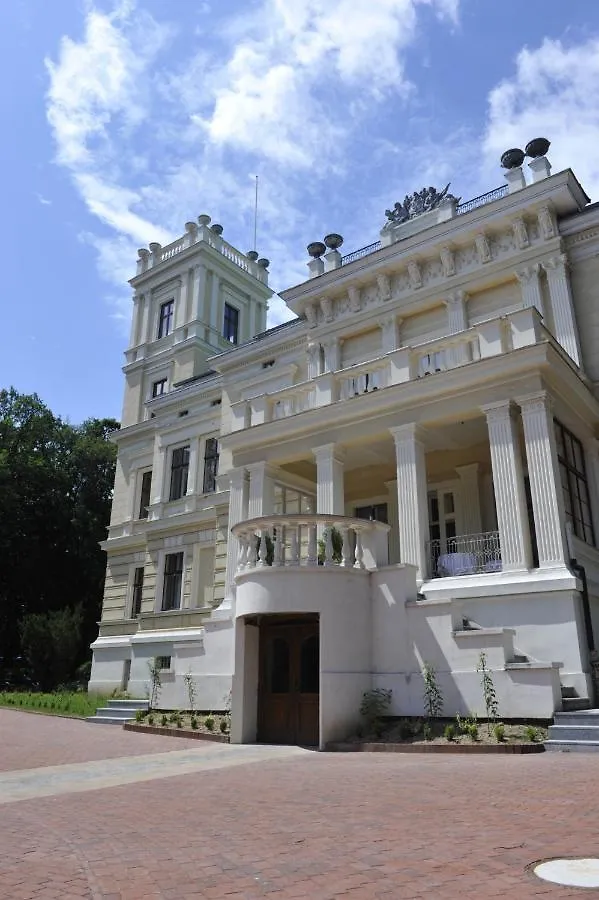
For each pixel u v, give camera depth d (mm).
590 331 18625
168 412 31953
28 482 41969
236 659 14188
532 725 11430
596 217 18984
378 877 4379
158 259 37781
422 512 16031
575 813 5859
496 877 4262
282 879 4434
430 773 8453
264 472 19609
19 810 7141
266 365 27125
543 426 14492
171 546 29344
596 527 16641
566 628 13000
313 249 24922
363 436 17578
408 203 24781
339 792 7438
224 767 10023
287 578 13586
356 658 13406
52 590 42906
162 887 4363
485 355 15781
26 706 23578
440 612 13016
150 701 17859
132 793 8000
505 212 19875
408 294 21844
